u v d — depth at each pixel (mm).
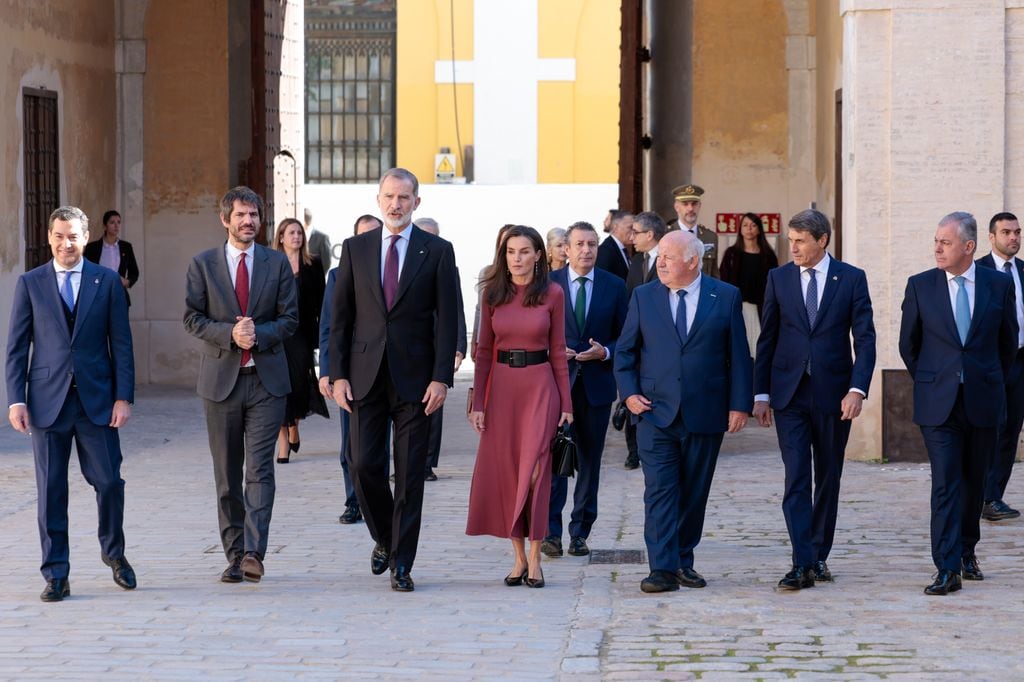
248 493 8656
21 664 6840
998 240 10422
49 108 17375
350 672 6703
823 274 8531
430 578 8883
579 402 9578
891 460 13258
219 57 19344
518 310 8688
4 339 15867
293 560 9398
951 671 6648
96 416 8281
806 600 8133
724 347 8414
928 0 12984
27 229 16719
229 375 8625
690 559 8633
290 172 21078
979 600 8094
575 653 6992
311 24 33625
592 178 33188
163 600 8188
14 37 16172
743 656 6957
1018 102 13055
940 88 13047
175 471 13117
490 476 8711
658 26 19719
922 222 13117
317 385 13367
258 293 8648
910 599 8125
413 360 8367
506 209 26469
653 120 20109
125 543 9828
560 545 9539
